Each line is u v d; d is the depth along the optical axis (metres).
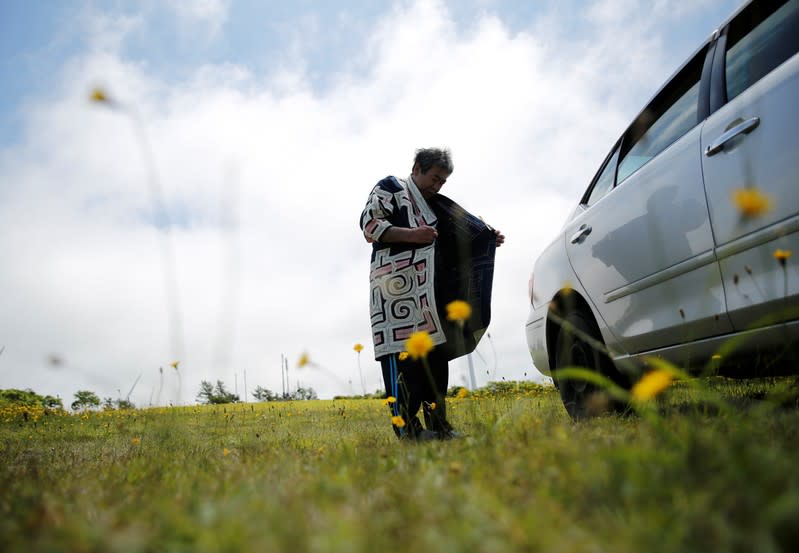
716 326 2.32
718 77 2.53
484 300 3.40
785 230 1.94
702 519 0.85
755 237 2.07
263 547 0.85
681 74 2.90
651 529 0.84
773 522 0.80
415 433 3.04
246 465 2.08
